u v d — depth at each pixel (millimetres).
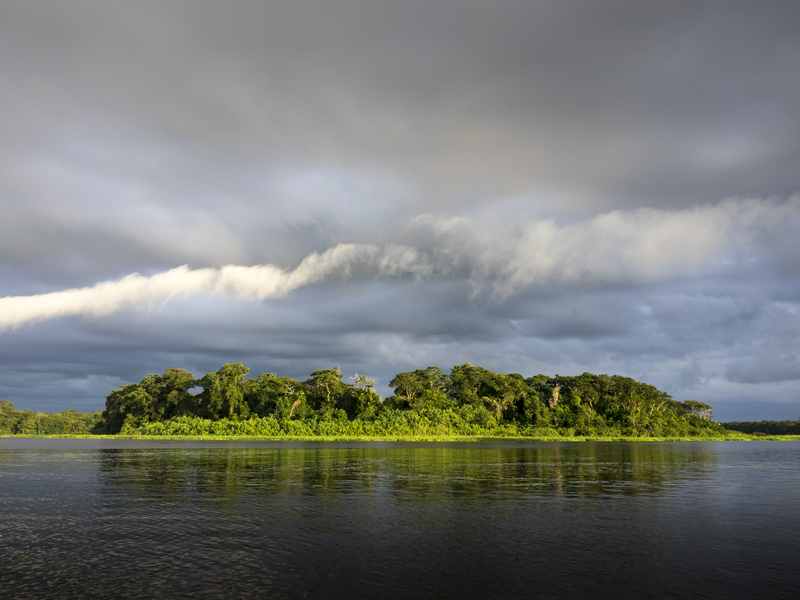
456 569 17531
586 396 176125
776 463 62062
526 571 17359
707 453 84562
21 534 22469
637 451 88375
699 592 15453
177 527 23719
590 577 16781
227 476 43156
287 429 139000
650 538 21875
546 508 28734
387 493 33844
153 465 53156
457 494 33688
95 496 32531
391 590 15508
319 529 23344
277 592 15320
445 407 159375
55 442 115250
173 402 161750
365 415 148375
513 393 168625
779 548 20328
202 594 15156
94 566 17875
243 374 161000
